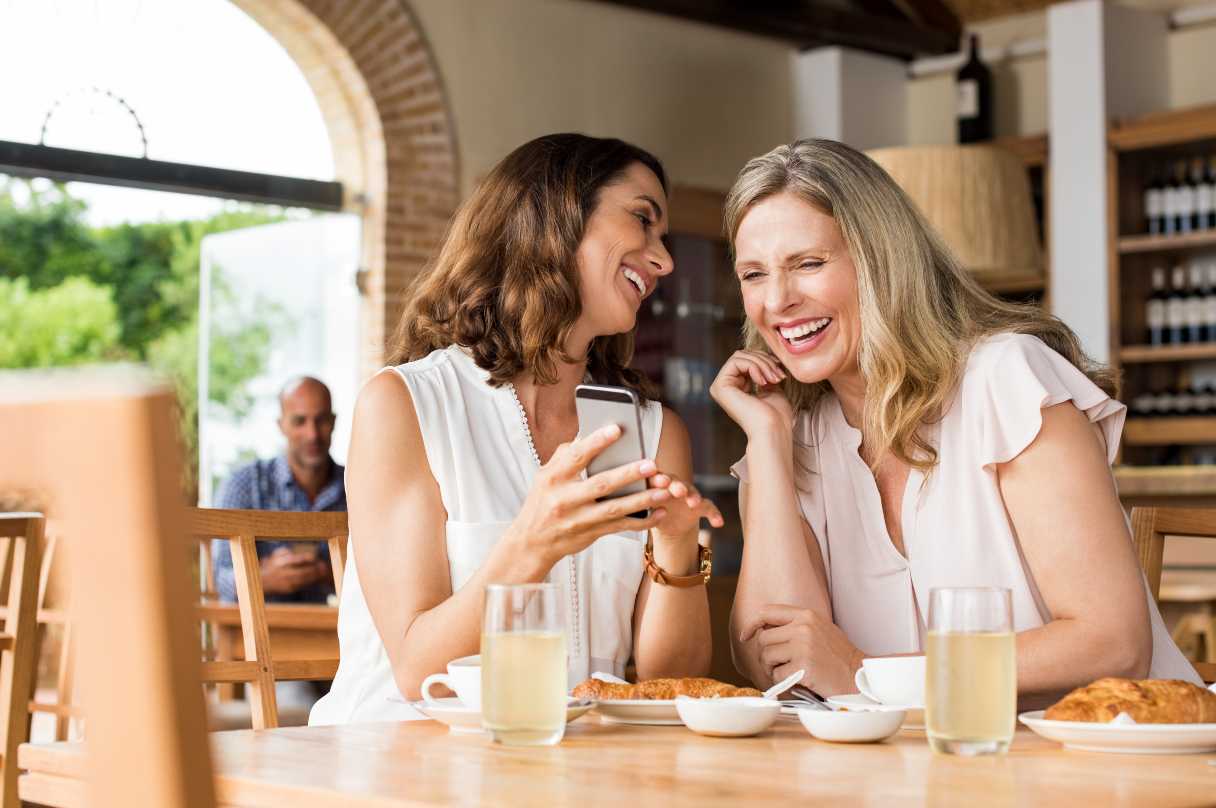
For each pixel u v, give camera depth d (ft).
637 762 3.69
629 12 23.30
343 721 5.86
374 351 20.13
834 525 6.54
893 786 3.28
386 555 5.65
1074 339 6.36
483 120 21.59
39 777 3.87
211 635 13.60
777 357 6.75
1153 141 21.34
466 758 3.77
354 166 20.89
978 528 5.96
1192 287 21.98
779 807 3.00
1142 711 3.91
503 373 6.16
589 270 6.31
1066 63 22.21
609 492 4.52
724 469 23.11
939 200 14.07
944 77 25.79
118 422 1.77
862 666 5.02
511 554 4.74
